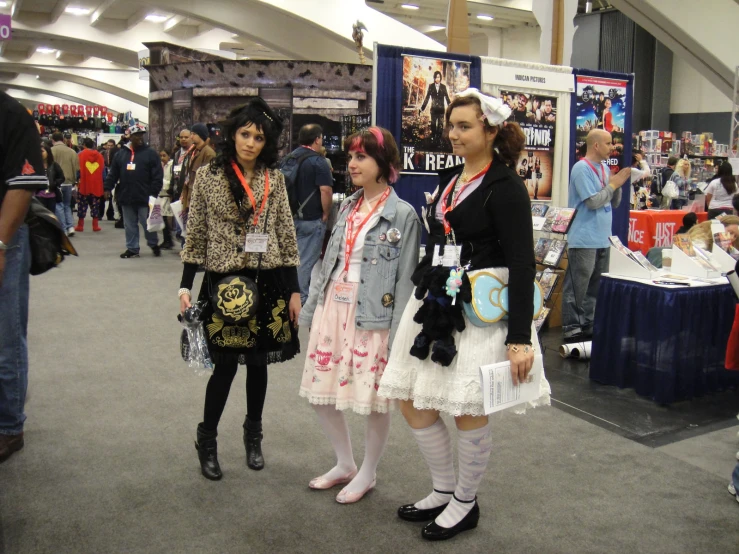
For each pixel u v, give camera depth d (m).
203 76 12.35
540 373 2.29
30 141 2.61
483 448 2.35
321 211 5.55
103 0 16.89
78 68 25.03
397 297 2.49
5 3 16.11
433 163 5.14
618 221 6.31
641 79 16.75
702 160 12.20
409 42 13.14
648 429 3.50
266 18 15.21
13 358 2.97
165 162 12.09
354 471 2.82
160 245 9.74
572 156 5.93
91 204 12.17
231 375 2.80
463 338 2.21
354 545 2.36
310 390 2.65
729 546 2.40
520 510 2.63
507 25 17.14
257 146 2.66
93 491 2.71
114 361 4.46
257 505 2.62
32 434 3.25
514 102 5.51
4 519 2.47
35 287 6.82
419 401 2.24
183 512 2.56
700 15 11.15
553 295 5.69
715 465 3.09
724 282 4.07
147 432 3.31
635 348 4.07
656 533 2.48
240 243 2.68
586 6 15.75
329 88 11.78
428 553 2.32
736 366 3.12
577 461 3.09
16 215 2.59
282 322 2.78
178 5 14.66
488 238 2.23
